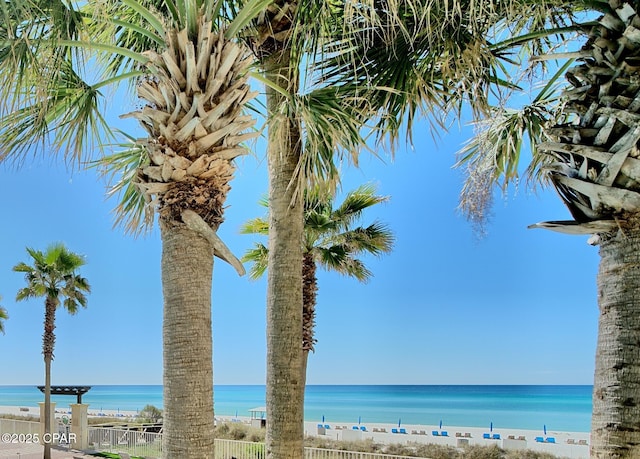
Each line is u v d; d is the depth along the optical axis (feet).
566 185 9.48
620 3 9.04
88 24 12.18
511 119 15.34
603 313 8.82
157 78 10.52
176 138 9.89
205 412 9.37
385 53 12.03
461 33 11.07
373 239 31.96
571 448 65.51
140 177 10.39
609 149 8.88
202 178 10.09
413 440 78.54
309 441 61.93
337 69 12.24
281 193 13.96
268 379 13.56
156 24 10.22
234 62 10.12
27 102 9.73
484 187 15.39
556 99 14.78
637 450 7.94
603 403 8.45
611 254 8.84
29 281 52.31
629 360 8.25
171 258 9.85
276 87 11.48
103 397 265.95
